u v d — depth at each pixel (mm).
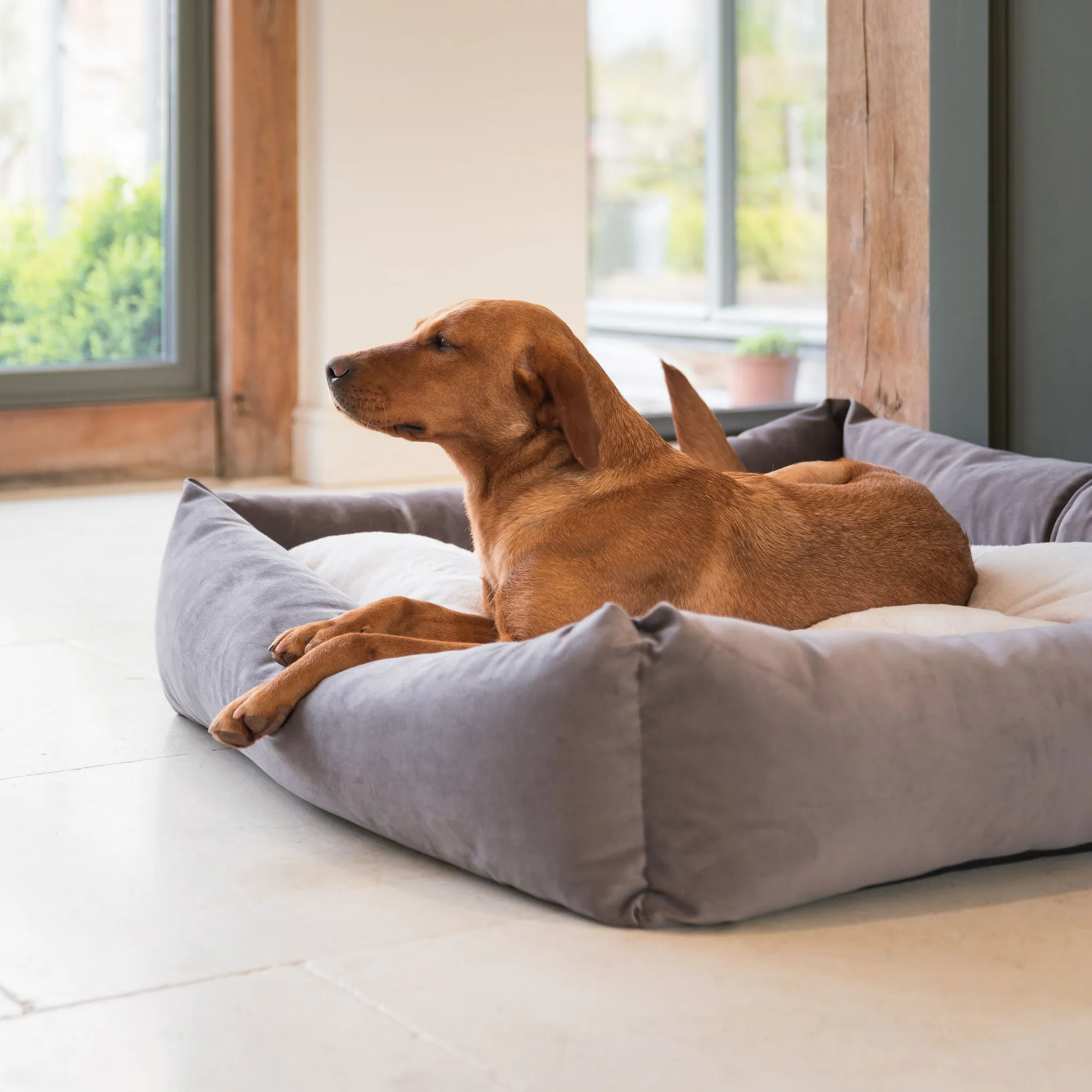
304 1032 1481
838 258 3854
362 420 2291
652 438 2357
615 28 8617
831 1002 1550
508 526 2285
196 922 1756
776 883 1725
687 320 8977
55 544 4492
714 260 8938
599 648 1699
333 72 5699
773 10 8586
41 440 5555
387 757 1916
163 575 2789
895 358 3738
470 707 1801
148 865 1940
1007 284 3533
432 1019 1509
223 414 5902
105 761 2396
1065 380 3430
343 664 2100
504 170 6109
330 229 5773
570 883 1732
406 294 5957
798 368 7523
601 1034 1477
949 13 3486
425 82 5898
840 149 3803
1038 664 1898
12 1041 1463
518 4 6062
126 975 1613
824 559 2334
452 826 1847
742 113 8758
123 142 5730
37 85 5551
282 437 5984
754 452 3559
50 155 5605
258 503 3207
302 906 1809
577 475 2279
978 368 3543
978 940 1713
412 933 1725
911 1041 1465
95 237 5719
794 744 1713
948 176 3543
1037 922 1765
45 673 2965
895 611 2262
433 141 5941
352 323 5859
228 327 5820
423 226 5957
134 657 3119
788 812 1715
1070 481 2918
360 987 1582
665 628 1722
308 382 5941
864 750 1748
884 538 2426
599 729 1703
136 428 5738
